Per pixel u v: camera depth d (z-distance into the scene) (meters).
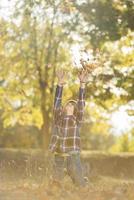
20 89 25.92
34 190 9.95
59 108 10.74
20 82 25.91
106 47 21.92
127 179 19.39
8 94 26.95
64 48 23.77
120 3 20.56
